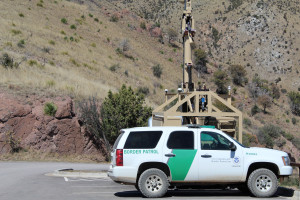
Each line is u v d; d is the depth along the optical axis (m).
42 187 14.27
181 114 18.05
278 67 141.12
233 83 85.69
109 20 87.69
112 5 103.81
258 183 12.05
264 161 12.09
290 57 145.12
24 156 27.28
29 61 41.78
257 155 12.17
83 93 36.03
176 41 98.44
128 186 14.87
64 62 50.41
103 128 29.53
